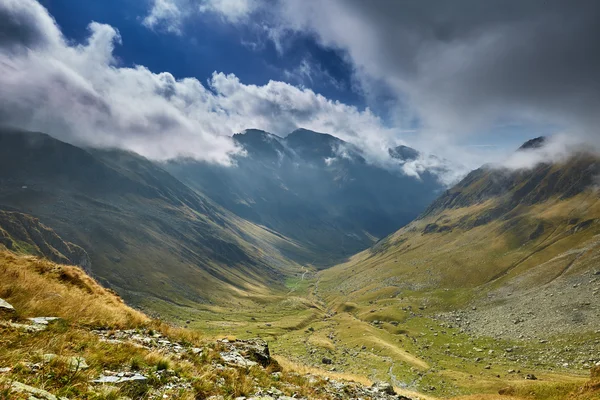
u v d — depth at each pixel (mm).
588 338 139875
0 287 15734
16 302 15000
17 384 7113
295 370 24109
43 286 18750
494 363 136250
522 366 129500
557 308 176250
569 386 44125
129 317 20500
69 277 25453
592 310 160625
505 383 99812
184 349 16531
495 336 171500
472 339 173375
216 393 11906
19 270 19938
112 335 15641
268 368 19516
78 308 17656
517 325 175250
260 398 12812
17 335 10883
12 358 8828
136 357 12188
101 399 8422
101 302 22594
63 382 8578
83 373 9359
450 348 162625
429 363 139250
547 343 147750
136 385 9898
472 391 98188
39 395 7137
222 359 17141
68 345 11711
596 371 43094
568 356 131250
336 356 150250
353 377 29047
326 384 21219
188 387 11445
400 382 110812
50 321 13938
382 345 160125
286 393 15430
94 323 16750
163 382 11156
